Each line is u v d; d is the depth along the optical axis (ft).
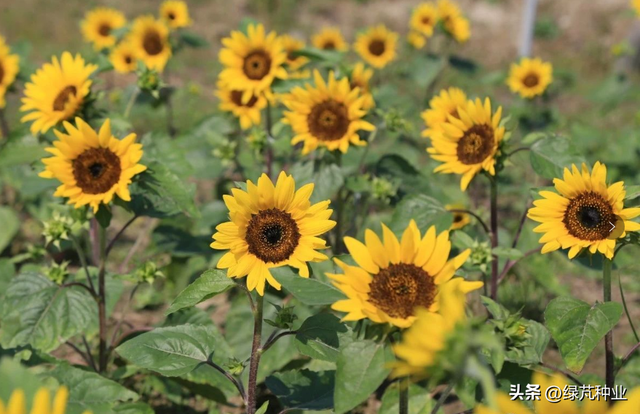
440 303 7.93
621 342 17.12
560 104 37.60
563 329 10.38
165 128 29.63
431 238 8.63
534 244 17.24
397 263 8.64
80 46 40.32
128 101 17.80
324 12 53.62
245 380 13.67
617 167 25.14
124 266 19.03
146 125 29.94
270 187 9.64
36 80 14.71
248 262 9.65
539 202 10.98
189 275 18.47
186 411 14.56
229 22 49.19
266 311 15.39
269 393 14.64
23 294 12.83
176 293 18.44
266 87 17.66
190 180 25.62
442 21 29.53
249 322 15.31
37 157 15.74
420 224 13.85
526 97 27.89
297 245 9.71
